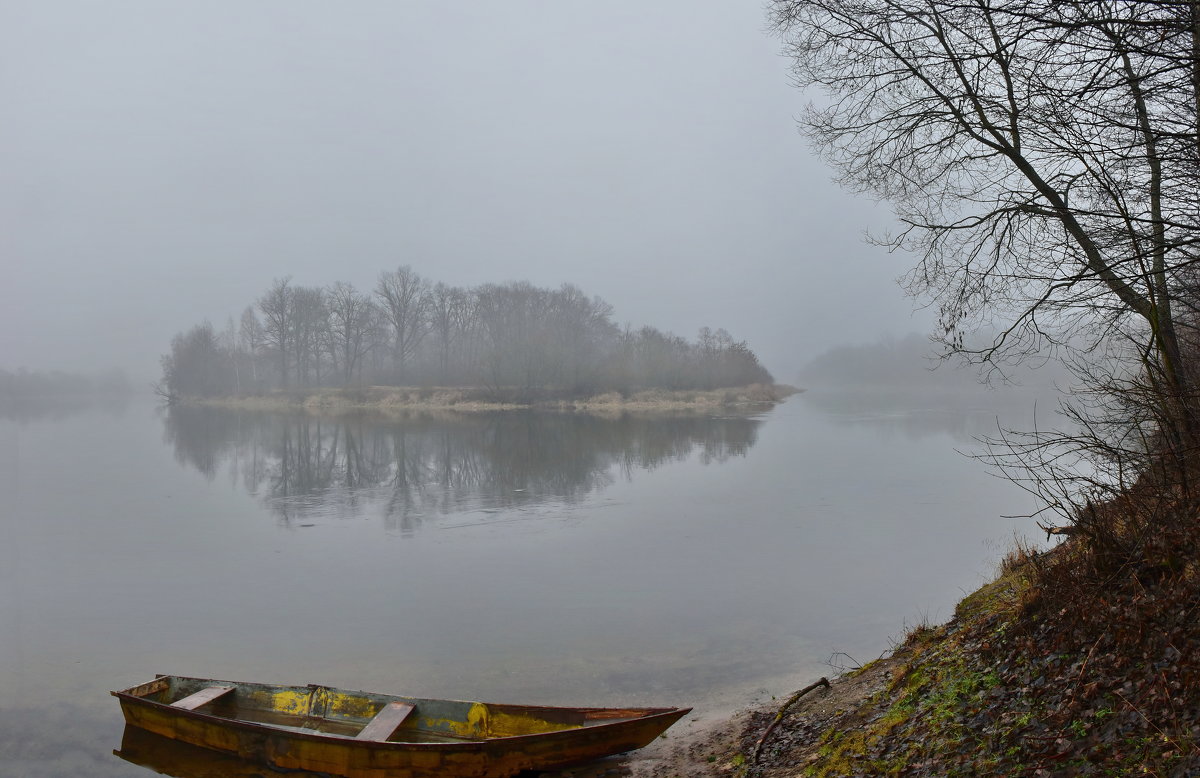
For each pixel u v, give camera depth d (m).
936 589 13.87
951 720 6.48
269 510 23.14
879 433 44.38
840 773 6.50
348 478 29.27
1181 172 7.14
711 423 54.12
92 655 11.58
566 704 9.59
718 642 11.54
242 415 69.94
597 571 15.78
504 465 32.22
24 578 15.82
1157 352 8.22
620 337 98.50
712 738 8.39
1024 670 6.58
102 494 26.33
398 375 93.06
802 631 11.89
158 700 9.23
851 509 21.91
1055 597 7.03
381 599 14.15
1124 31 6.05
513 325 93.62
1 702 9.91
